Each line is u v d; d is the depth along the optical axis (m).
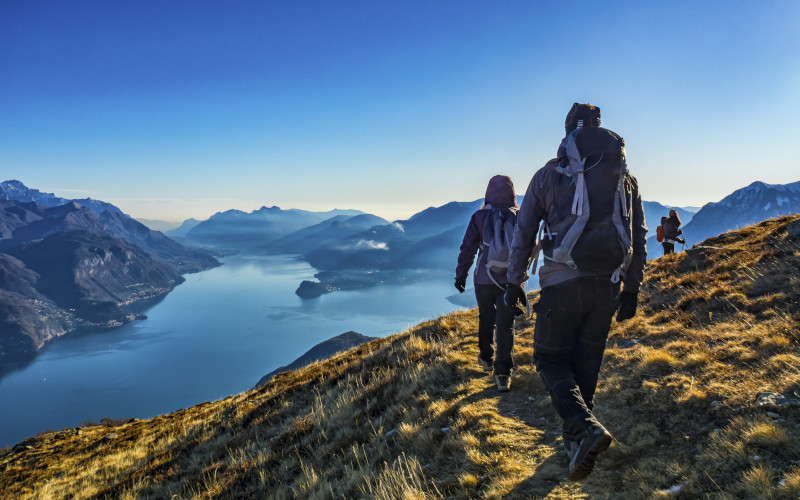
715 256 9.92
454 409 5.63
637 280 2.94
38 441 19.89
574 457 2.75
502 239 5.39
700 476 3.05
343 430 7.12
